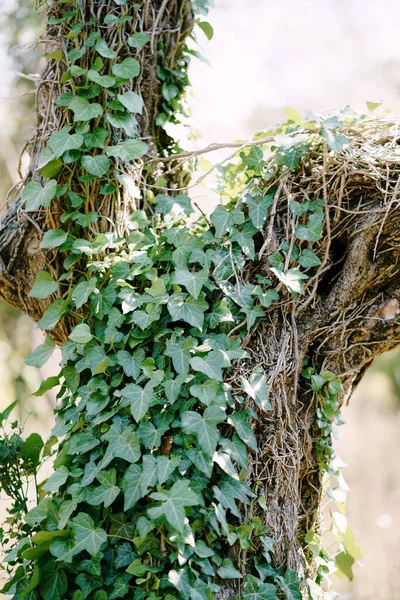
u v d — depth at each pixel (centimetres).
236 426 158
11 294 195
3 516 391
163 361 161
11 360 429
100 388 160
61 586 153
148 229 183
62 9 178
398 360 524
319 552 188
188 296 164
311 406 179
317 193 171
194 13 196
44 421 434
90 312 171
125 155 168
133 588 150
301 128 179
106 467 158
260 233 176
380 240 168
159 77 196
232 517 163
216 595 155
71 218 173
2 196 434
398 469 541
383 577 412
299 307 174
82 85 172
